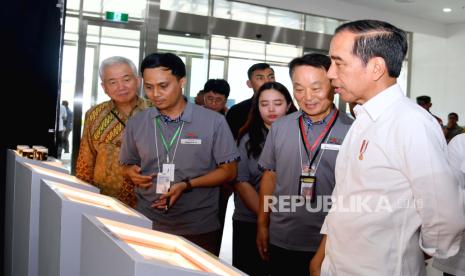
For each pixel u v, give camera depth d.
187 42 8.25
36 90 3.55
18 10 3.50
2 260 3.30
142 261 0.63
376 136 1.41
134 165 2.32
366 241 1.42
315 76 1.98
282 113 2.62
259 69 3.60
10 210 2.39
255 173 2.74
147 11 7.20
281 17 9.16
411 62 12.59
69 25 6.81
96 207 1.04
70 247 1.05
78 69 6.87
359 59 1.42
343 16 9.67
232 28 8.50
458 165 2.26
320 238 2.08
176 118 2.23
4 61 3.49
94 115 2.74
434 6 10.06
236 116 3.72
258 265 2.79
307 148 2.11
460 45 11.54
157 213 2.25
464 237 2.25
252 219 2.79
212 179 2.20
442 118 11.97
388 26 1.43
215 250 2.34
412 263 1.42
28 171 1.53
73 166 6.80
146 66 2.10
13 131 3.51
